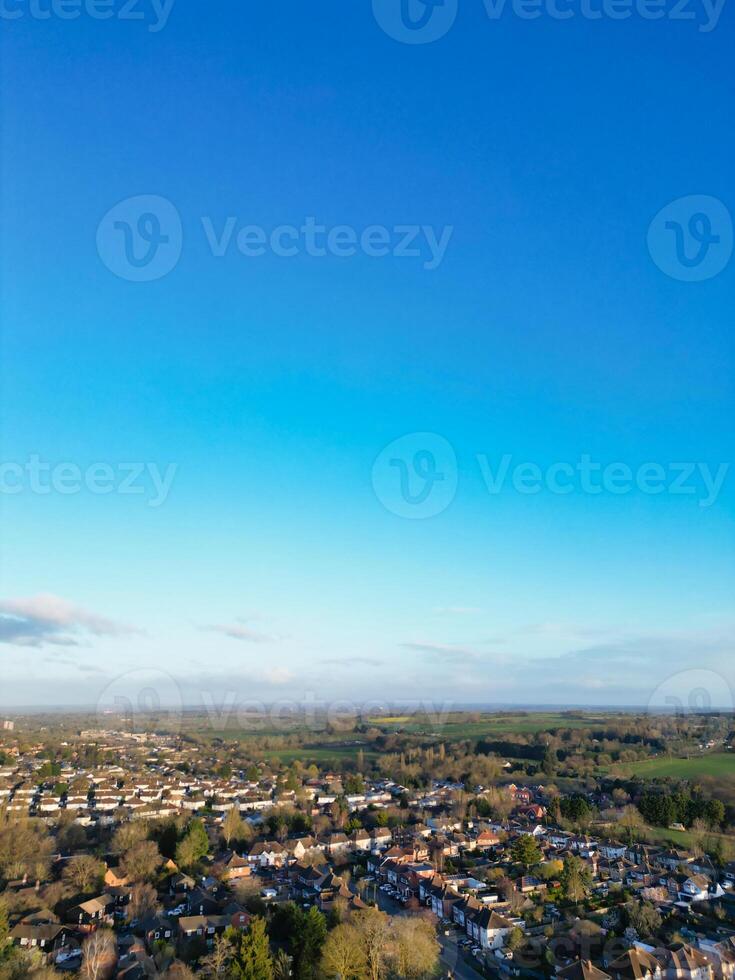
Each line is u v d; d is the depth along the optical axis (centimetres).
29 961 7238
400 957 7394
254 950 6975
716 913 9175
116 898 9619
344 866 12444
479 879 11050
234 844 13650
